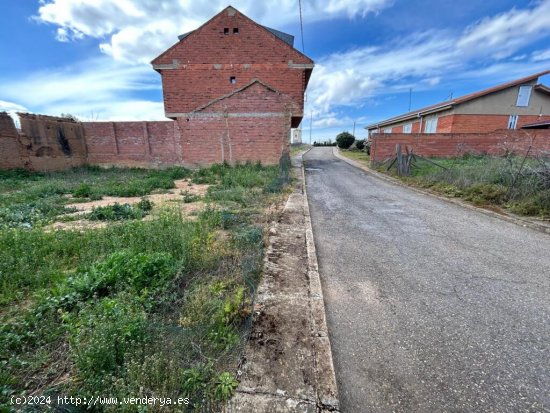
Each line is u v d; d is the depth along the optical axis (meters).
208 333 2.00
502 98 18.17
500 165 7.91
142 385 1.52
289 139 13.62
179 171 12.20
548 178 5.88
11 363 1.68
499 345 2.12
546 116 18.58
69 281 2.54
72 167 13.84
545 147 13.98
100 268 2.71
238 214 5.27
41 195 7.59
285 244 4.01
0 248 3.27
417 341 2.16
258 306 2.46
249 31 14.76
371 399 1.67
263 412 1.50
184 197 7.17
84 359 1.62
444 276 3.22
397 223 5.31
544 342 2.15
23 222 4.98
